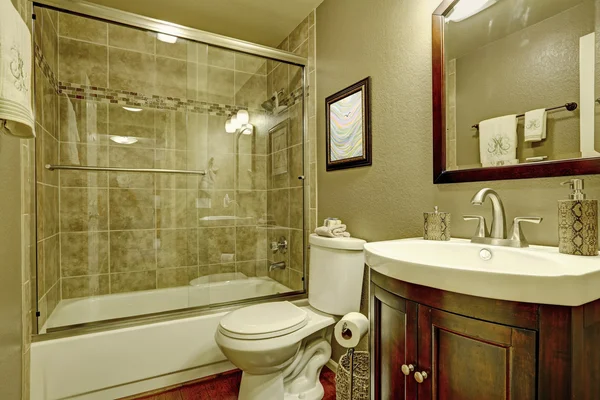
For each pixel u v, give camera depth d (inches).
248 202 100.0
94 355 59.0
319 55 80.8
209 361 69.1
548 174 35.4
